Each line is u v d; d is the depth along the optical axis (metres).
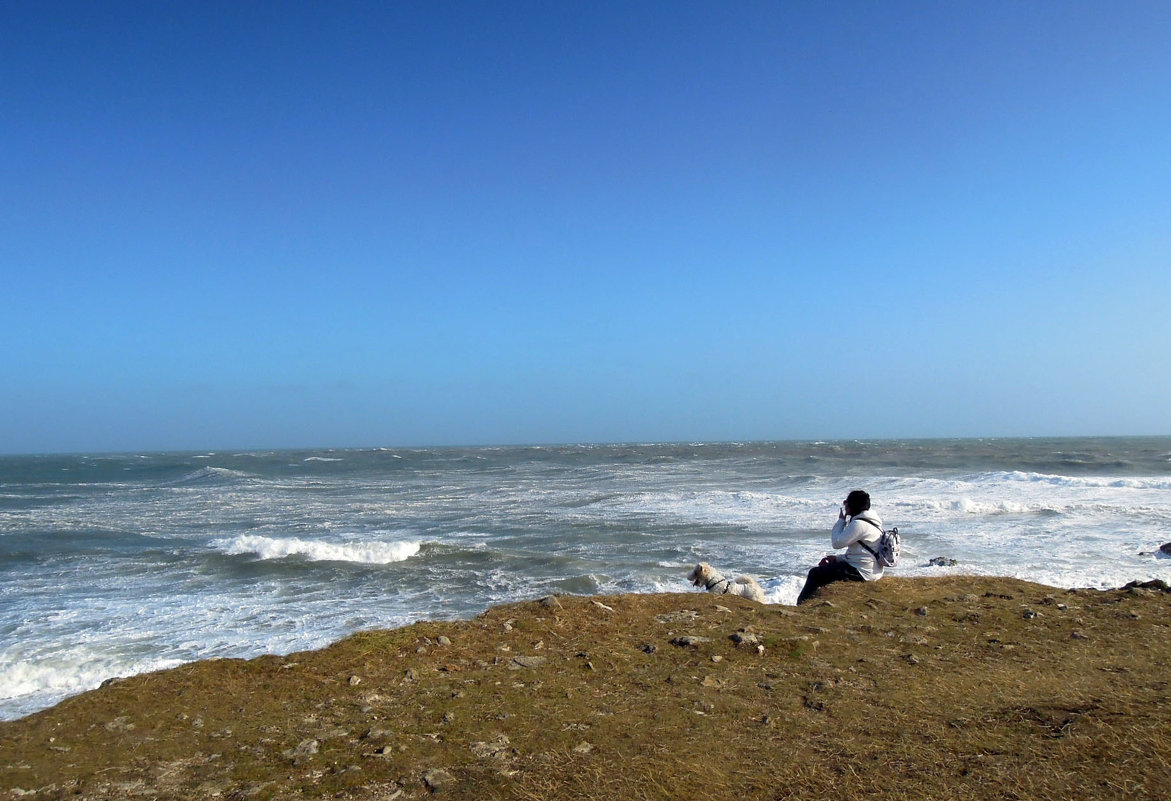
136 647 9.43
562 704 4.27
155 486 42.47
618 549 17.48
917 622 5.90
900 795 3.12
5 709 7.49
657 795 3.18
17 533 21.72
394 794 3.28
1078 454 64.56
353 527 22.58
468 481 41.69
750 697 4.33
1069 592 7.06
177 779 3.48
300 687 4.64
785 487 33.19
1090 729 3.67
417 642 5.46
